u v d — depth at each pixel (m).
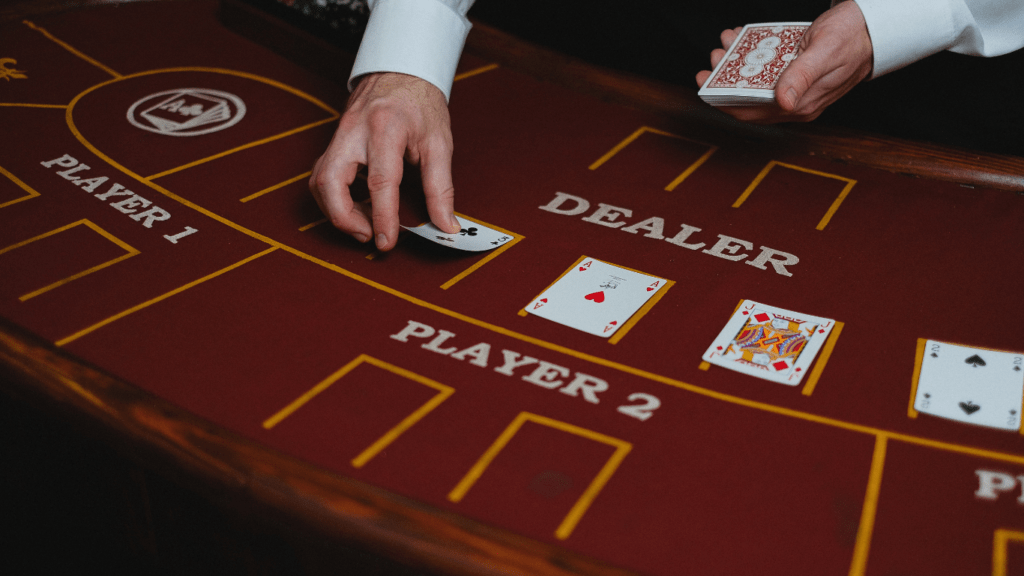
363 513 1.01
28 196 1.77
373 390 1.23
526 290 1.49
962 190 1.83
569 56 2.50
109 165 1.92
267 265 1.55
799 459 1.11
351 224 1.57
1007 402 1.22
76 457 1.28
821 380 1.27
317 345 1.33
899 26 1.75
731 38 1.98
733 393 1.24
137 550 1.32
